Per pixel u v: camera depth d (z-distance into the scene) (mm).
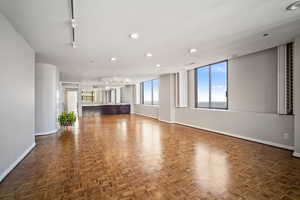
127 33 2932
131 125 7156
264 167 2697
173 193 1978
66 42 3336
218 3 2035
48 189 2072
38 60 4898
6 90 2438
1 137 2291
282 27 2752
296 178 2324
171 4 2037
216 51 4129
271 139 3930
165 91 8180
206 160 3016
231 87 5078
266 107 4168
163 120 8383
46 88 5305
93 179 2322
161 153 3414
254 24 2629
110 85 13258
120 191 2021
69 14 2246
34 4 1991
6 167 2434
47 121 5332
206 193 1975
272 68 4035
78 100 11086
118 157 3193
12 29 2611
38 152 3514
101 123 7766
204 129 6039
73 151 3576
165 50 3986
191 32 2926
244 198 1875
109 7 2072
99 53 4176
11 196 1933
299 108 3105
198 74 6680
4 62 2377
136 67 6156
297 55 3115
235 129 4844
